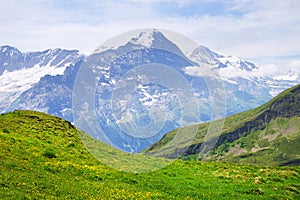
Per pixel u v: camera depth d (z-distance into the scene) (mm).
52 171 30000
